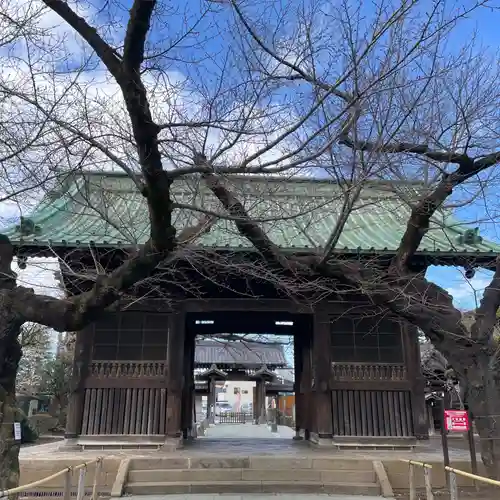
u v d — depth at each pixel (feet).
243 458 36.37
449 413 34.22
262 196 25.88
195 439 56.39
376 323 43.34
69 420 41.16
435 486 34.91
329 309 44.70
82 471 26.55
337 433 42.39
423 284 26.91
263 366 131.64
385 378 43.73
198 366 131.75
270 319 52.65
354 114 20.57
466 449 48.91
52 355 120.78
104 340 43.24
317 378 43.39
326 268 26.55
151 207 20.30
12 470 21.22
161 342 43.34
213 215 22.11
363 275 26.89
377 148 22.30
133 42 17.85
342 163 23.06
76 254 36.68
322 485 34.09
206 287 44.83
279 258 26.73
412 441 42.16
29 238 36.01
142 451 40.01
